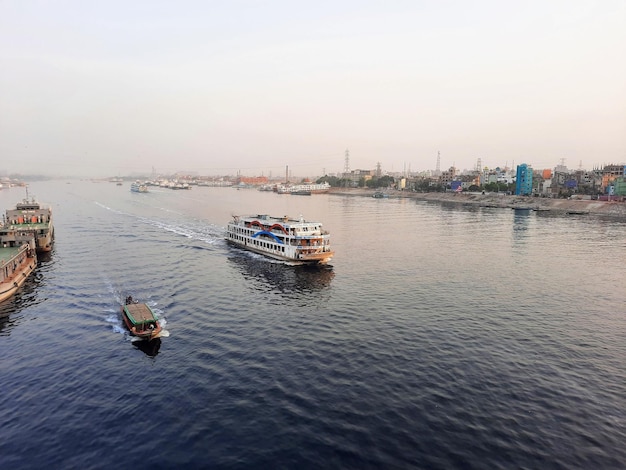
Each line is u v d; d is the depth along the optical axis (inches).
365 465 1411.2
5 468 1406.3
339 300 3218.5
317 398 1813.5
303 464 1413.6
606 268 4365.2
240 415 1689.2
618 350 2351.1
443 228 7613.2
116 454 1471.5
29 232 4375.0
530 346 2384.4
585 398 1849.2
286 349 2306.8
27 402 1801.2
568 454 1482.5
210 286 3565.5
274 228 4790.8
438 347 2348.7
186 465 1412.4
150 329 2468.0
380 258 4837.6
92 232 6451.8
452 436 1566.2
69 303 3065.9
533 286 3651.6
